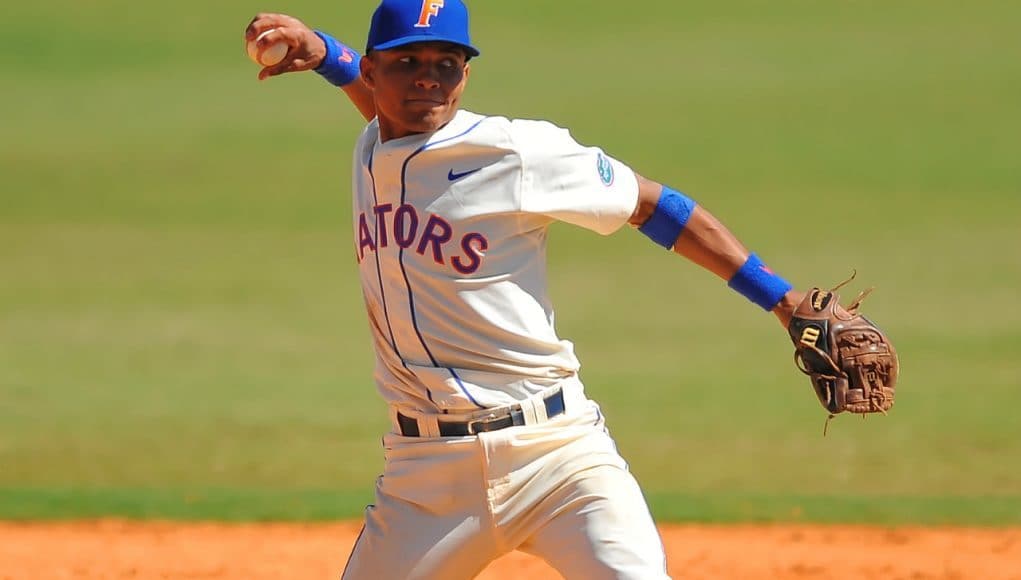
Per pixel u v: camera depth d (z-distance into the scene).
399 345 14.76
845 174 93.62
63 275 66.12
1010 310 56.66
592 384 45.50
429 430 14.64
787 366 48.19
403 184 14.27
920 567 25.77
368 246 14.84
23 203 85.38
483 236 14.16
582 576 14.16
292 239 75.94
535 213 14.19
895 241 73.12
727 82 124.31
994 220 78.25
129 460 35.44
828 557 26.53
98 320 56.34
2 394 43.66
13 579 24.34
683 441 37.97
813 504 30.86
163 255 71.25
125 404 42.38
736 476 34.19
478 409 14.41
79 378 46.09
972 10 146.75
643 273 66.62
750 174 94.69
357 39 135.00
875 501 31.08
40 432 38.75
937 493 32.38
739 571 25.39
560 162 14.19
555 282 64.94
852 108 114.12
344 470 34.56
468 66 14.62
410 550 14.84
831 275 64.88
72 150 101.81
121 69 131.38
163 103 118.94
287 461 35.50
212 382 45.62
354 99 17.64
